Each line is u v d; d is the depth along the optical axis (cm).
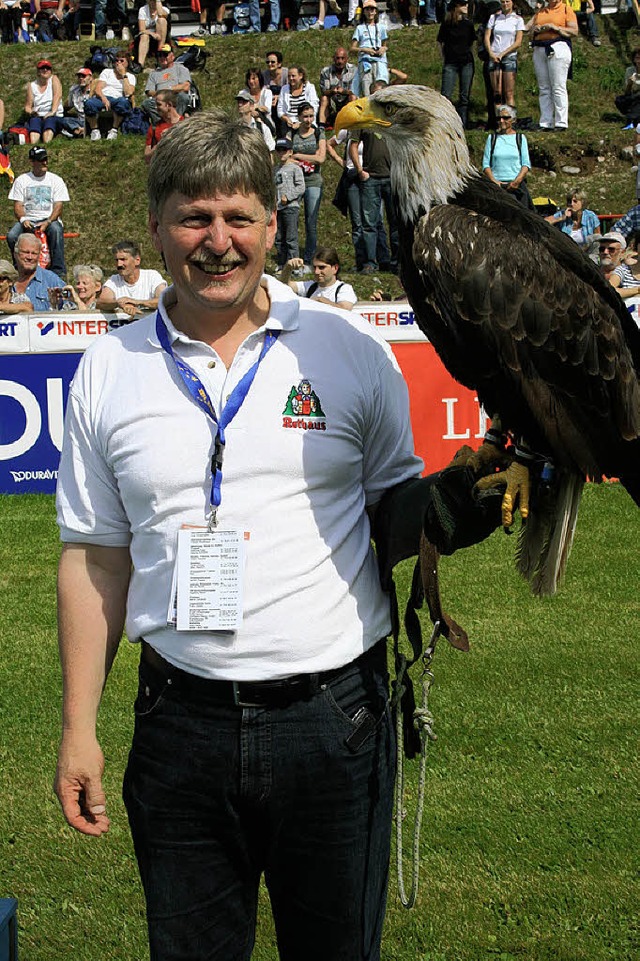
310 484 245
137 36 2180
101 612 262
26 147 1966
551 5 1867
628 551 760
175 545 244
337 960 252
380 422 262
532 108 2030
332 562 247
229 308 246
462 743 482
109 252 1755
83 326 927
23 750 482
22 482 945
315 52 2181
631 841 407
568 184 1812
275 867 253
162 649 246
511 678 548
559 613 642
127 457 248
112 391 253
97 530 260
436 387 907
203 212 237
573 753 472
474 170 366
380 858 254
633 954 349
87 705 258
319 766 242
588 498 904
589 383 320
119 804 444
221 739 242
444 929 363
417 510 256
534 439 319
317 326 255
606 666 562
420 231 330
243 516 242
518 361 317
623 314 344
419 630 265
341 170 1831
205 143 236
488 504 255
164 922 247
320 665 241
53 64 2242
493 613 643
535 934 359
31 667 573
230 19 2378
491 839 410
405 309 905
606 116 1984
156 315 257
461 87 1814
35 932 365
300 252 1656
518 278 315
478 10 1848
